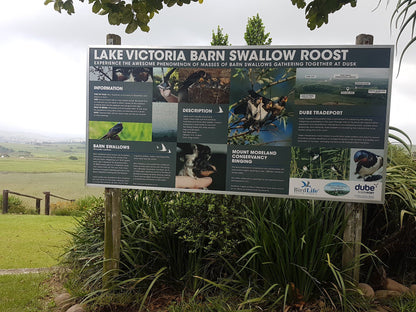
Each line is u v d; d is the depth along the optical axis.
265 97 2.94
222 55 2.99
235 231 3.11
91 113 3.19
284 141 2.92
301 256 2.78
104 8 2.71
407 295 2.94
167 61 3.07
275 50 2.89
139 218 3.49
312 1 2.66
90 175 3.21
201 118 3.05
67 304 3.05
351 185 2.82
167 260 3.24
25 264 4.35
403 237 3.24
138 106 3.13
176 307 2.82
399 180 3.31
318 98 2.84
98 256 3.45
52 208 10.12
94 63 3.16
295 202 2.97
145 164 3.15
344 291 2.50
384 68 2.73
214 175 3.05
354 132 2.80
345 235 2.86
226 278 3.04
